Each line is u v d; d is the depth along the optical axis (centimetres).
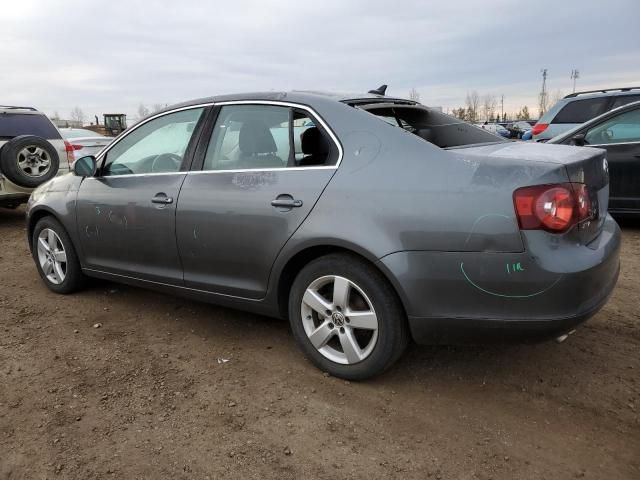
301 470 243
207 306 442
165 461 250
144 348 366
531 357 343
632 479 235
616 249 292
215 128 361
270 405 294
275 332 389
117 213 399
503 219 253
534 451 254
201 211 347
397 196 276
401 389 308
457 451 254
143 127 405
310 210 301
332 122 311
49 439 266
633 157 646
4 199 749
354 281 293
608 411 284
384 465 246
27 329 399
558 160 266
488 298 261
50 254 474
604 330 379
